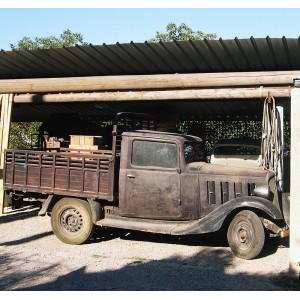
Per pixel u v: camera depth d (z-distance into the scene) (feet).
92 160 22.34
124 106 38.29
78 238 22.47
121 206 22.33
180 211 21.67
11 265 18.71
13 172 24.38
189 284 16.34
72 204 22.71
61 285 16.07
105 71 29.71
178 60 25.98
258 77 23.02
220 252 21.22
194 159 23.02
